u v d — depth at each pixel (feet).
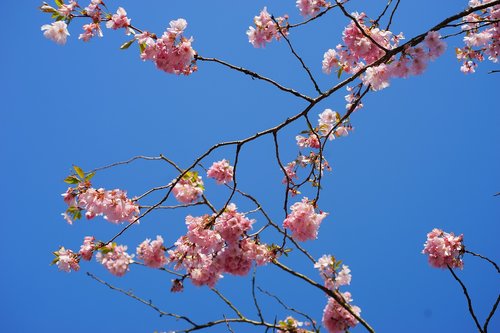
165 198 15.33
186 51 14.40
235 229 14.94
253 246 15.35
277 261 18.49
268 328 17.62
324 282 18.22
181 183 16.66
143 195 15.38
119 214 15.23
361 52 15.53
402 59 13.91
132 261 16.75
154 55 14.75
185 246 16.33
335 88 14.49
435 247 17.98
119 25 15.06
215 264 15.43
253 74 14.38
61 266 16.79
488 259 17.51
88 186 15.37
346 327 18.79
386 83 14.23
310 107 14.49
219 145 14.32
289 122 14.55
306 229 14.55
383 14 15.66
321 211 14.97
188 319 17.46
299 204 14.79
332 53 18.19
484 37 18.78
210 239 15.21
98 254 16.89
